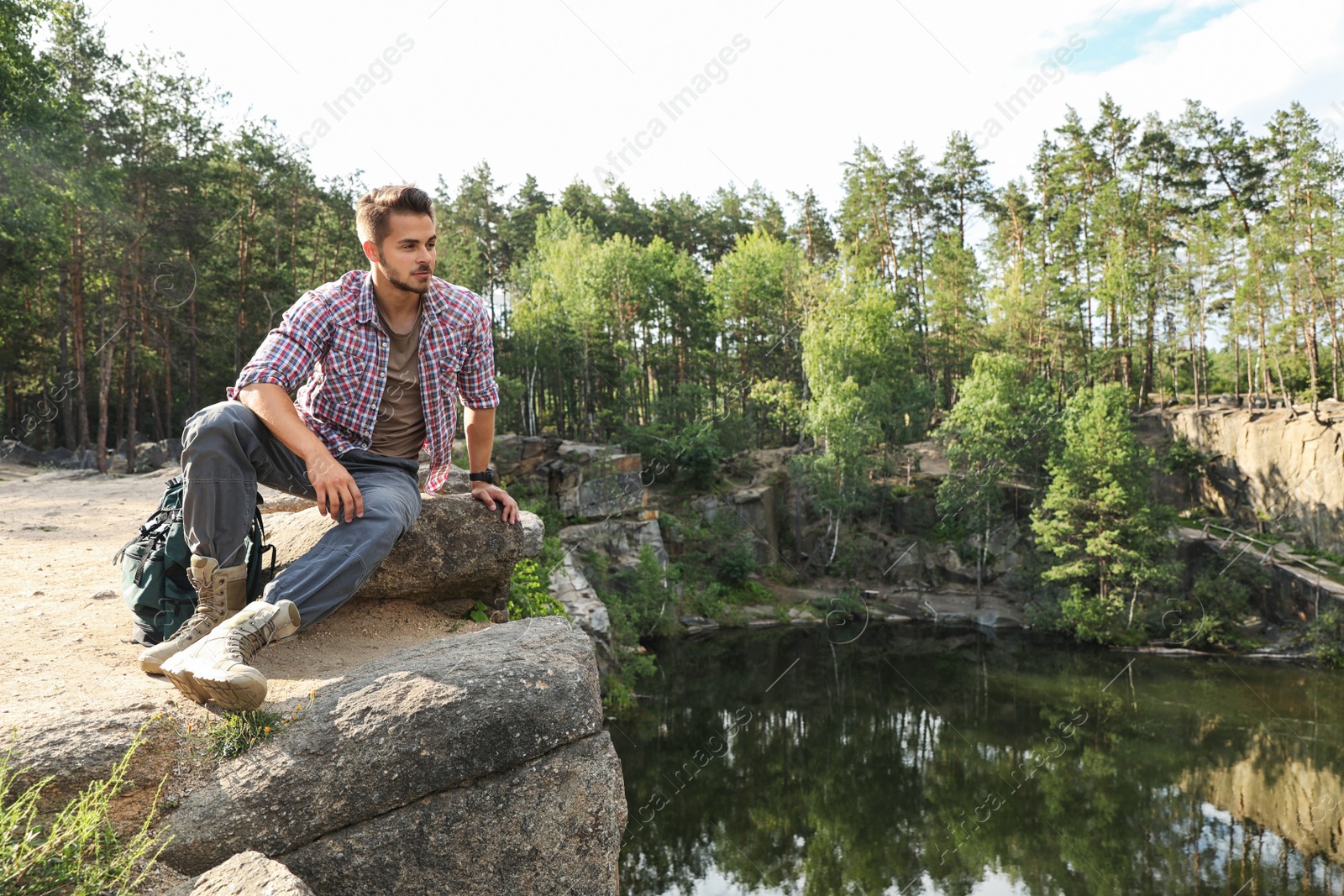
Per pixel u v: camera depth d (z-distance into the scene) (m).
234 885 1.84
